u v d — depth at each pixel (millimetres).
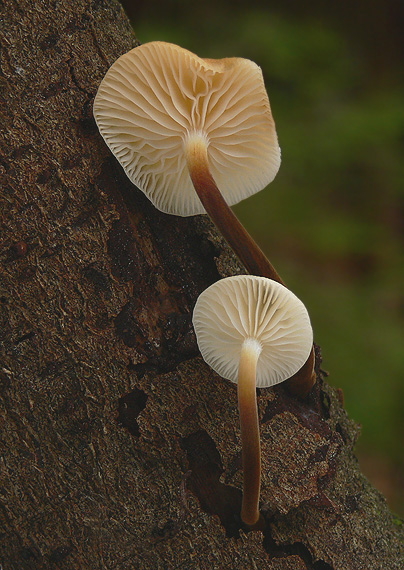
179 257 351
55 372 334
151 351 340
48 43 344
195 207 356
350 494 348
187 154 347
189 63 331
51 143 340
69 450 332
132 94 338
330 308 564
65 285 337
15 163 337
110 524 329
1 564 326
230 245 345
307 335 329
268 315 328
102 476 331
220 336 337
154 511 332
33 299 335
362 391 528
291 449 343
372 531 348
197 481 337
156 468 335
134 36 361
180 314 346
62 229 338
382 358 540
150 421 337
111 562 328
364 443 535
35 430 331
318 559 340
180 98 342
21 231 336
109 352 337
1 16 340
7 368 332
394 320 568
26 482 328
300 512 342
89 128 344
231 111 347
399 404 529
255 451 328
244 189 369
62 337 335
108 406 335
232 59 338
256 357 332
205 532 333
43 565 327
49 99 341
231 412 342
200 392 341
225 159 361
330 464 344
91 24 350
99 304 338
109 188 343
